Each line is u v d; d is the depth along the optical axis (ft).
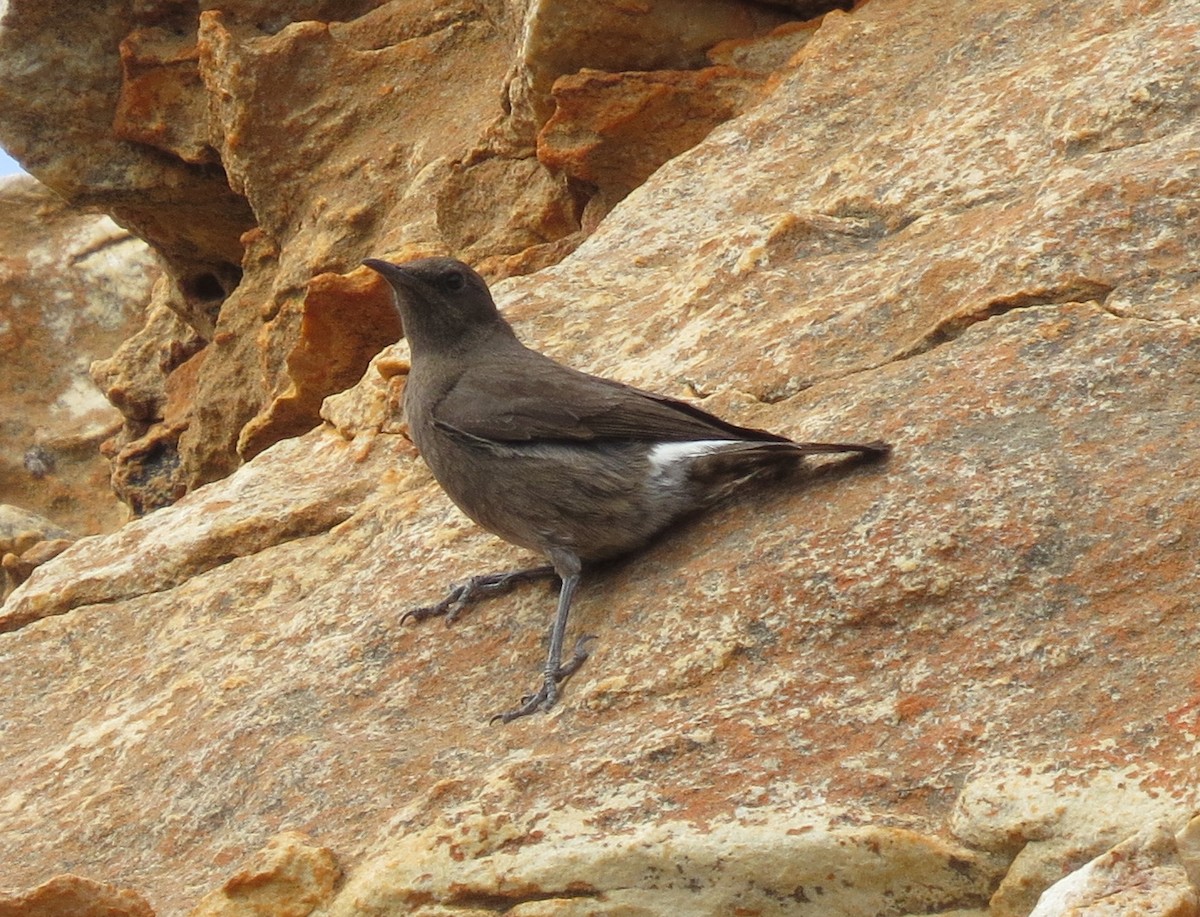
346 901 31.32
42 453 93.35
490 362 40.32
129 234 98.22
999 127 49.57
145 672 44.70
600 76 63.52
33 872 37.24
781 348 43.24
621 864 29.91
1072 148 46.47
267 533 49.03
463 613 40.09
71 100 77.36
